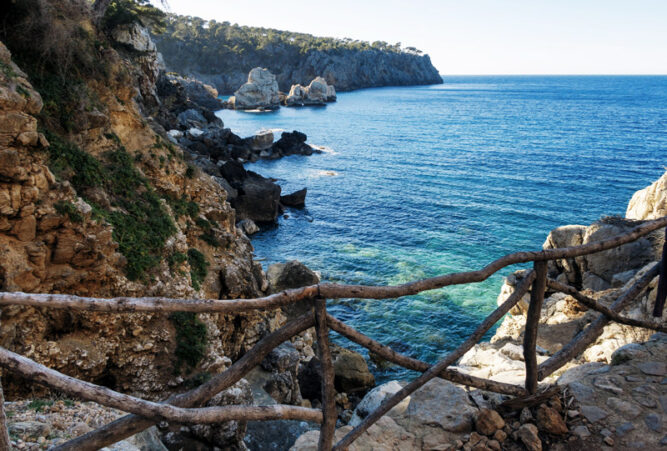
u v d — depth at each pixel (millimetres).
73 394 2207
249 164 71125
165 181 16406
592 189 61656
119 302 2402
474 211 51844
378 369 23656
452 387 5000
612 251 22734
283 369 17062
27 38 13547
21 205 9766
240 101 150875
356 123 127562
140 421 2400
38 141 10383
